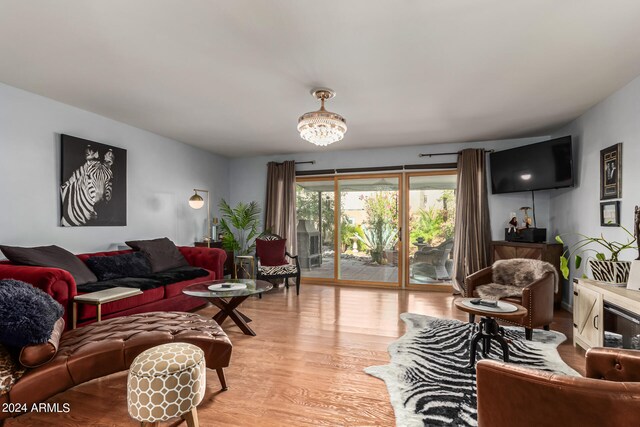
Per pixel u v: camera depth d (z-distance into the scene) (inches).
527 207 183.8
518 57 95.3
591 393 35.7
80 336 80.1
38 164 125.8
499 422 42.0
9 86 116.9
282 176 233.6
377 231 221.8
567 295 159.0
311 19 77.2
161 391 59.5
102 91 122.3
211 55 94.9
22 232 120.9
